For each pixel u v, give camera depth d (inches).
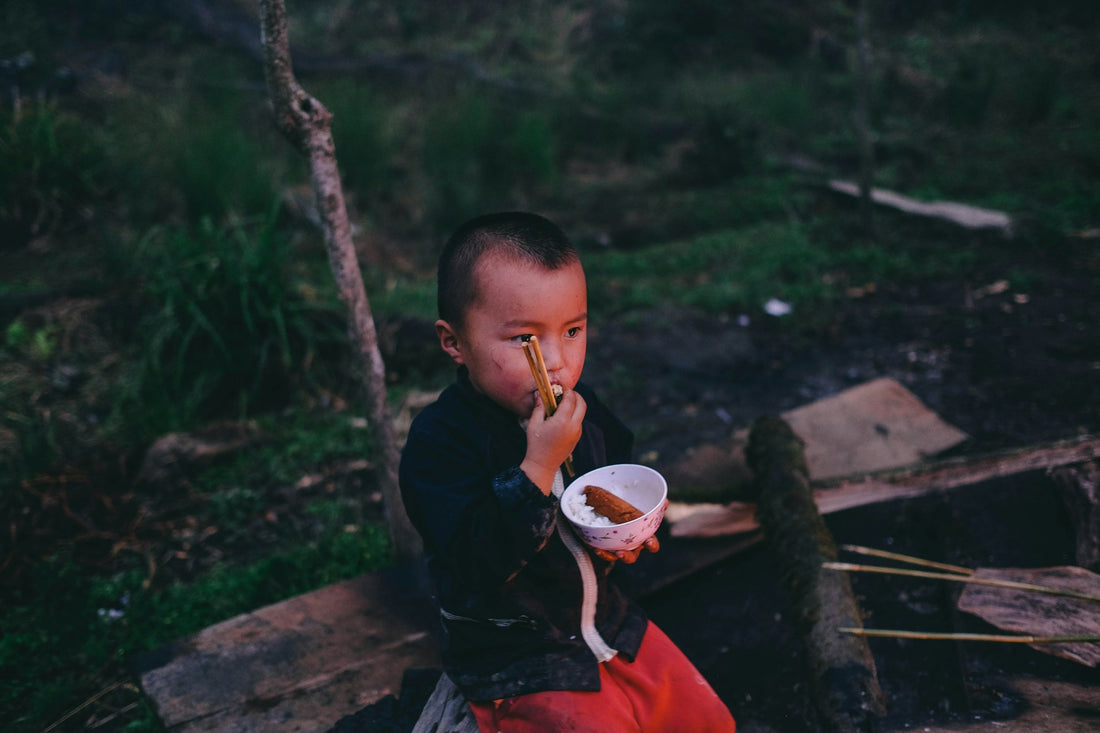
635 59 509.4
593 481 69.1
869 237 264.5
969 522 123.3
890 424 152.3
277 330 179.6
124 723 105.7
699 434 167.0
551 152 340.5
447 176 300.8
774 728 97.2
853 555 122.0
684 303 231.0
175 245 188.2
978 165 326.0
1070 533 116.7
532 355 60.8
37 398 173.6
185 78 386.3
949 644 104.4
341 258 104.0
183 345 168.6
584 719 65.2
